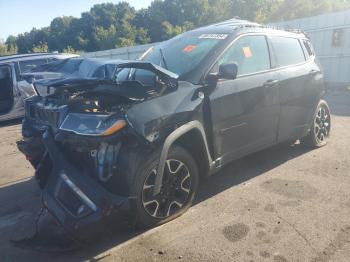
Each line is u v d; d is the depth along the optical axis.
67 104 3.61
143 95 3.54
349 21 13.14
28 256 3.44
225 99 4.13
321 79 5.86
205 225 3.74
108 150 3.28
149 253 3.34
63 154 3.51
